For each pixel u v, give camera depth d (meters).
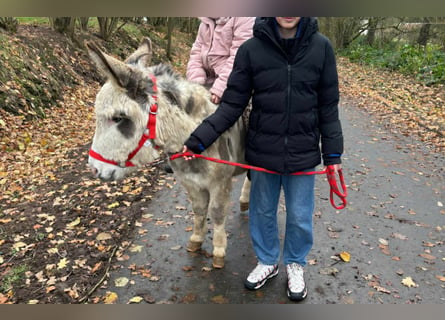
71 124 6.79
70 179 4.80
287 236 2.71
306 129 2.29
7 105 5.98
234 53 2.64
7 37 7.47
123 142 2.16
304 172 2.42
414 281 2.99
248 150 2.49
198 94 2.47
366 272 3.09
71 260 3.18
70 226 3.70
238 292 2.85
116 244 3.44
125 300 2.76
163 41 17.31
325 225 3.80
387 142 6.58
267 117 2.29
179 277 3.01
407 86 11.39
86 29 11.80
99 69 1.98
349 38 23.27
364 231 3.70
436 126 7.19
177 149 2.39
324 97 2.29
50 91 7.33
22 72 6.91
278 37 2.10
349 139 6.76
